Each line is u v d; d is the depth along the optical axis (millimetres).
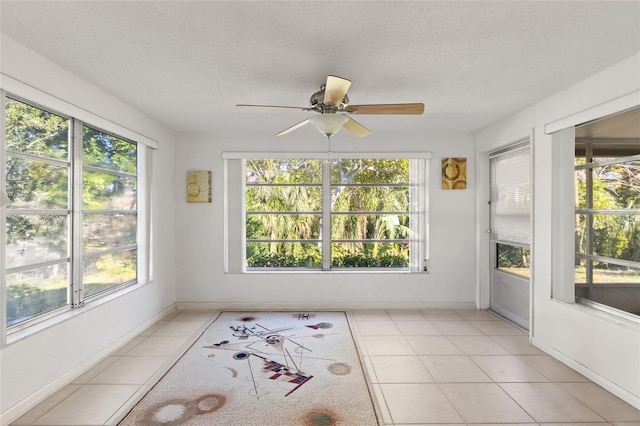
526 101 3475
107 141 3471
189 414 2320
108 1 1843
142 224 4051
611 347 2629
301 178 5004
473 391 2635
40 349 2482
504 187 4406
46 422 2236
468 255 4867
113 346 3373
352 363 3107
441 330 3971
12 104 2402
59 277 2855
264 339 3689
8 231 2387
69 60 2561
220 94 3297
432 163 4855
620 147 2646
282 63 2607
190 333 3863
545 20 2020
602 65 2633
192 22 2049
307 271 4891
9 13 1953
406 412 2355
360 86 3078
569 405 2447
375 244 5008
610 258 2775
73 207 2979
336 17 1989
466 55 2473
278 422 2238
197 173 4789
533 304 3574
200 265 4832
